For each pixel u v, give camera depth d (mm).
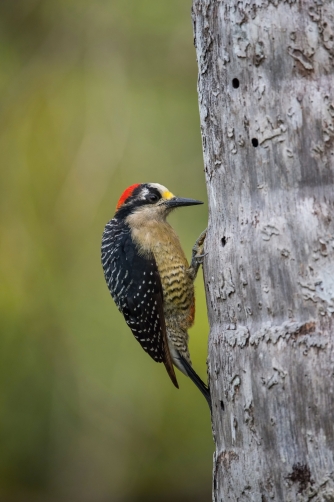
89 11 15766
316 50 6148
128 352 13453
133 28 15727
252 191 6430
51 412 13609
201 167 14320
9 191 13758
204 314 12352
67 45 15625
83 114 14414
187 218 13445
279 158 6254
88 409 13586
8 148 14086
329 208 6102
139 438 13820
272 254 6242
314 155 6141
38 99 14688
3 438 13797
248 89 6395
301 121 6172
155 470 14156
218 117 6664
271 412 6129
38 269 13398
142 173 13922
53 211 13617
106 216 13609
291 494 5996
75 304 13352
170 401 13750
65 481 14016
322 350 5969
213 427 6934
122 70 15250
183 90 15438
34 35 15695
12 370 13375
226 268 6594
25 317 13359
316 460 5918
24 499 13820
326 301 6031
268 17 6258
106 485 14031
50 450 13922
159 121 14695
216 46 6633
